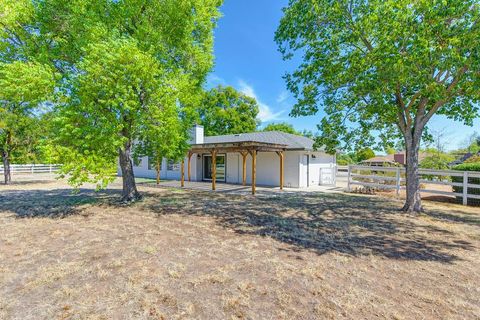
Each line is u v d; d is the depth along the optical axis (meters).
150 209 8.02
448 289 3.12
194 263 3.88
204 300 2.87
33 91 6.45
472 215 7.32
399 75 5.95
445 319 2.52
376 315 2.58
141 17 8.87
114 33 7.34
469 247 4.64
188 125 9.20
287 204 8.94
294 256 4.18
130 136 8.45
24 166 24.41
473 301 2.86
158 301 2.84
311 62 8.33
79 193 11.37
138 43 8.20
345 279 3.37
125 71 6.88
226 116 31.77
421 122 7.54
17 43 8.18
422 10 5.73
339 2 7.27
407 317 2.55
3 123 12.36
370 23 6.77
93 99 6.93
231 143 12.12
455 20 6.48
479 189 9.24
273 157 15.02
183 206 8.53
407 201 7.81
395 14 5.96
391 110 7.21
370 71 6.87
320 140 9.13
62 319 2.51
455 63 5.55
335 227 5.96
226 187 13.90
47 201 9.33
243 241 4.94
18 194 11.09
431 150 19.00
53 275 3.46
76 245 4.68
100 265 3.79
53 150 6.41
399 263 3.91
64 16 7.91
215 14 10.43
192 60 10.20
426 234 5.43
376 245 4.73
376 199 10.12
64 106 6.91
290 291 3.06
